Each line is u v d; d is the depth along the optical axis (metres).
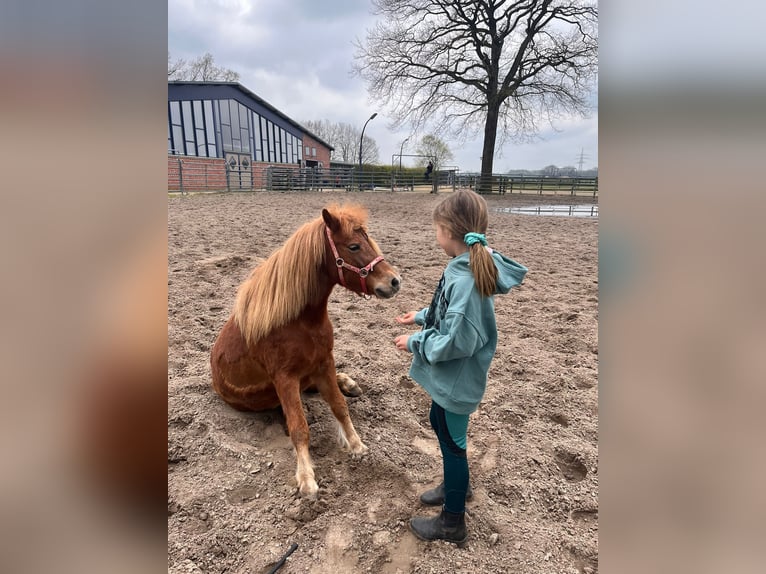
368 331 3.96
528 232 9.95
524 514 1.97
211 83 22.77
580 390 2.98
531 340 3.81
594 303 4.78
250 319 2.20
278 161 30.11
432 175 25.59
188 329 3.76
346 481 2.15
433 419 1.80
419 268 6.20
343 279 2.12
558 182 22.92
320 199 16.61
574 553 1.78
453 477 1.72
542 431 2.55
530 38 21.97
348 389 2.88
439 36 22.95
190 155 22.14
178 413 2.57
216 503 1.98
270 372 2.21
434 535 1.79
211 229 8.51
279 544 1.78
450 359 1.64
